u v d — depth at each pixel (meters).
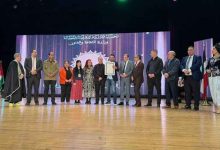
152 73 7.11
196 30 11.04
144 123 3.72
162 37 11.73
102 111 5.48
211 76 5.56
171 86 6.68
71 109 5.93
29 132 2.94
